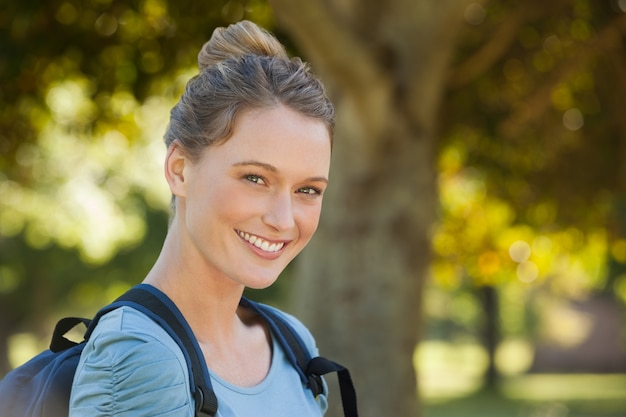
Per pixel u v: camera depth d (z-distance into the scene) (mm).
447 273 13453
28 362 2129
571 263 13312
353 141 7191
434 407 26391
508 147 10922
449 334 52719
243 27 2275
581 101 10688
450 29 7227
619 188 10766
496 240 12992
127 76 9422
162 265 2215
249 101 2045
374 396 7375
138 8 8695
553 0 8938
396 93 7098
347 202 7383
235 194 2051
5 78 8977
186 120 2113
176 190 2146
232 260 2078
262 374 2279
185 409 1925
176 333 1993
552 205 11562
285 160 2041
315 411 2332
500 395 29844
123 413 1870
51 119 10148
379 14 7180
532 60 10070
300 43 6508
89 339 1993
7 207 19766
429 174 7441
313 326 7496
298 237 2137
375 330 7402
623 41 9328
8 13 8328
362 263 7402
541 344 40719
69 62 9281
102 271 25359
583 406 26031
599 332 40188
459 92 10023
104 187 20344
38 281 27125
